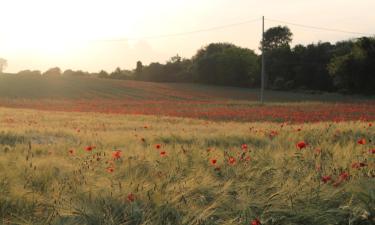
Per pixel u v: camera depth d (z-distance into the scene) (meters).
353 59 81.19
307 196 4.49
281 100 74.50
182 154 6.85
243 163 6.11
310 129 13.52
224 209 4.39
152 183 4.94
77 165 6.48
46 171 5.67
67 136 15.95
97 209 4.32
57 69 160.62
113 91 90.81
